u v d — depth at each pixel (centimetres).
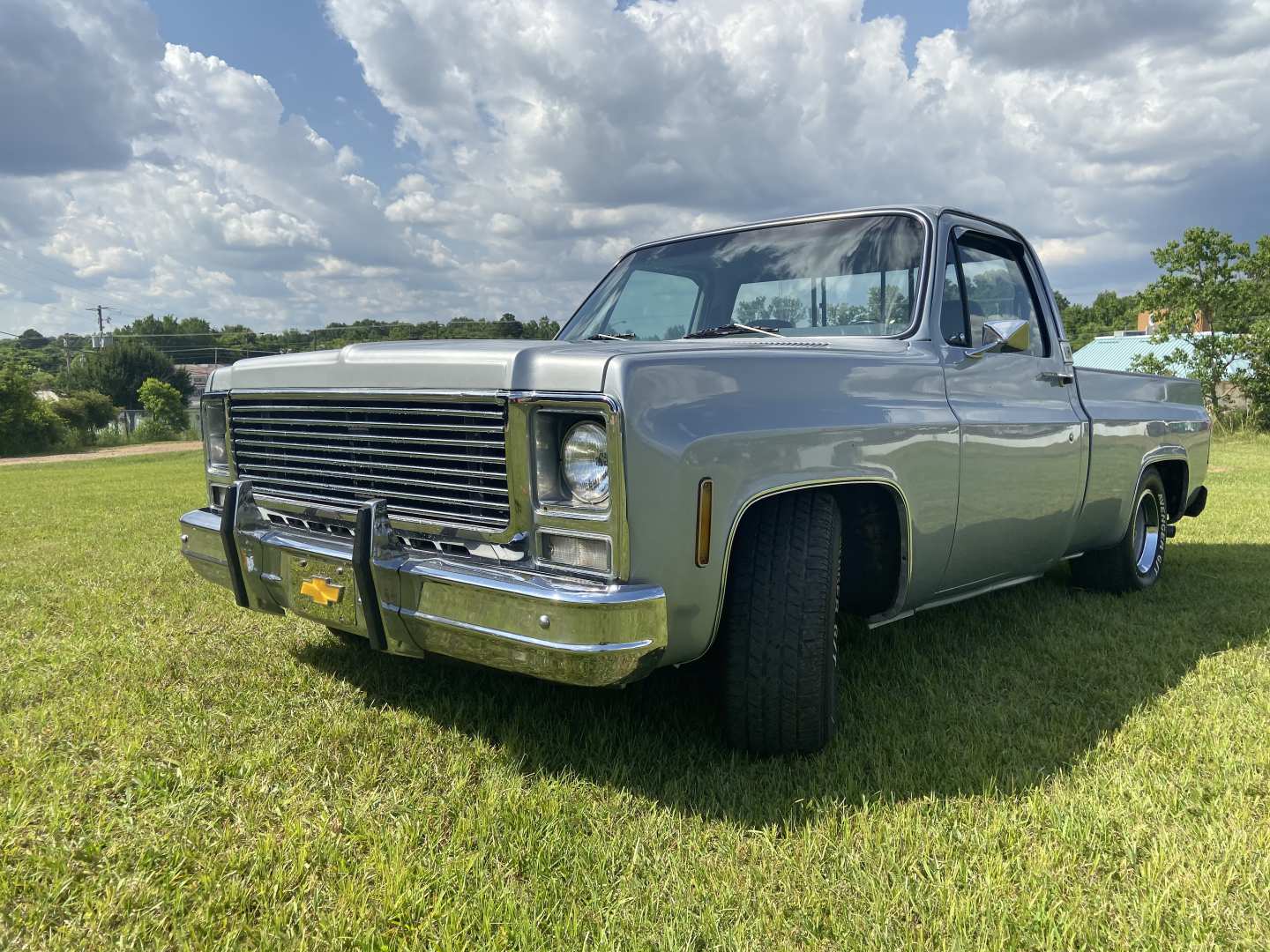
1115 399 474
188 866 217
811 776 265
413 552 269
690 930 190
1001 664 371
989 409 358
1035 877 209
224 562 337
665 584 235
